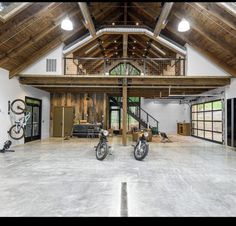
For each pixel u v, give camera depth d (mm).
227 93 9523
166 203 3242
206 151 8109
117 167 5480
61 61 8539
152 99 16578
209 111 11852
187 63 8594
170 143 10500
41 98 11859
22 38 6777
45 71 8508
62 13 6820
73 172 4969
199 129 13305
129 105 16500
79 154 7293
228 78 8938
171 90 11812
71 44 8547
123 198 3426
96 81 9039
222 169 5340
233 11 5625
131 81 9055
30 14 6086
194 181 4348
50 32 7672
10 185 4016
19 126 8828
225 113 9750
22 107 9367
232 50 7277
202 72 8555
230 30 6441
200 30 7227
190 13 6898
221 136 10328
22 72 8453
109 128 15422
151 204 3203
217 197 3492
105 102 13969
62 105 13594
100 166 5578
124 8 9242
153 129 14211
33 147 8820
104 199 3379
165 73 12266
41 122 11914
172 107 16547
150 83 9016
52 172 4953
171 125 16516
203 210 3016
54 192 3666
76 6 6969
